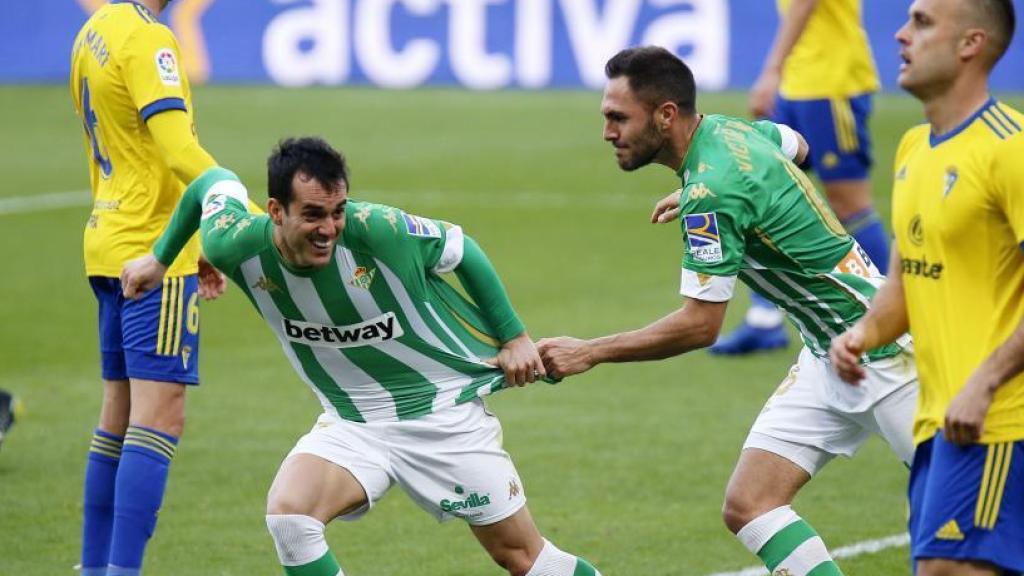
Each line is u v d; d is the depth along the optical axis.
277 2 87.00
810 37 34.31
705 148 17.34
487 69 85.50
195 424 29.83
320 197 15.86
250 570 21.70
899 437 17.89
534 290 42.06
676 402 31.50
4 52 87.75
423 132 72.56
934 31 14.38
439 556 22.47
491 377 17.81
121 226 20.23
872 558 21.95
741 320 39.88
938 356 14.74
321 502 17.20
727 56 80.19
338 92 84.75
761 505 18.25
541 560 17.91
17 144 70.12
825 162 34.44
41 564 21.91
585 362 17.62
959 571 14.52
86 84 20.36
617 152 17.62
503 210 54.94
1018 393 14.32
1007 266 14.29
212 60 87.81
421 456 17.55
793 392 18.59
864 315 16.25
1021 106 72.75
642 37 82.56
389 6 86.25
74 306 41.06
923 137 15.02
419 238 16.81
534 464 27.08
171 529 23.56
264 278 16.94
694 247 17.08
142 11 20.16
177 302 19.98
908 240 14.90
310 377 17.78
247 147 67.38
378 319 17.00
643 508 24.59
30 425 29.80
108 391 20.73
